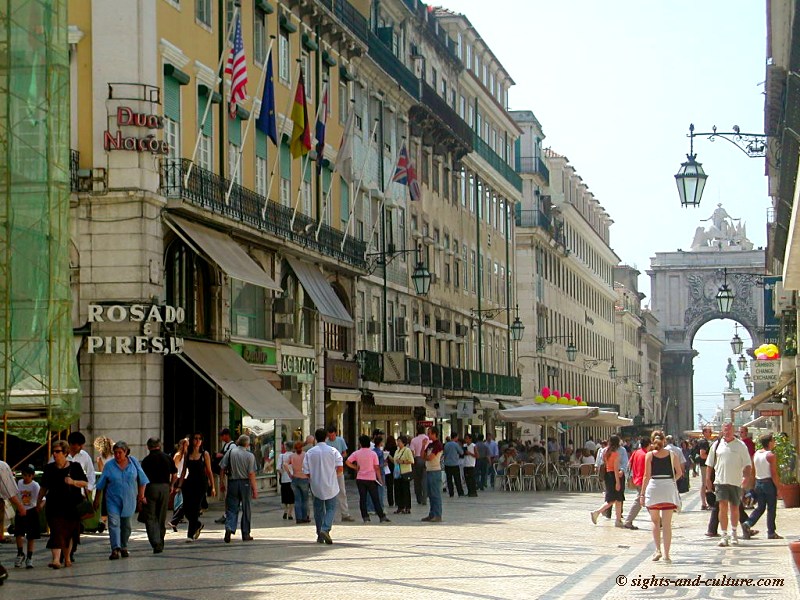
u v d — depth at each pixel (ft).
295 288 128.77
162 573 54.90
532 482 144.87
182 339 96.53
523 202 267.59
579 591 47.83
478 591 47.96
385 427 162.50
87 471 74.28
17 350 75.25
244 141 107.14
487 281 230.07
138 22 94.84
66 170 79.00
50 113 77.25
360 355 148.46
